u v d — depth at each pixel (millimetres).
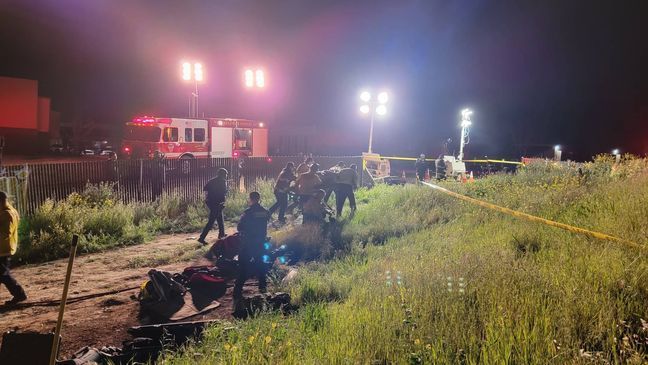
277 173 20531
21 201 12117
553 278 5188
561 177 15117
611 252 5730
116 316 6621
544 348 3771
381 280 6438
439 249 7848
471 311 4652
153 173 15719
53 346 3674
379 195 17172
